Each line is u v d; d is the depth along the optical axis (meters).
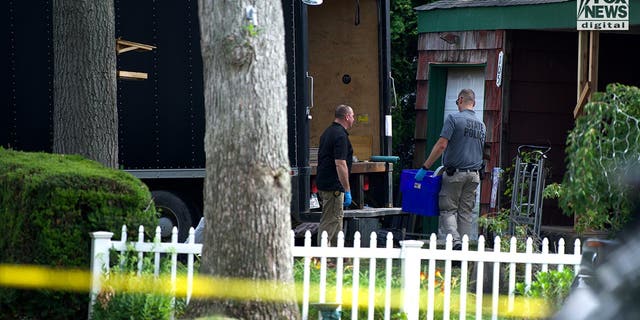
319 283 19.52
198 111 27.69
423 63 35.19
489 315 20.45
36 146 27.39
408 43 41.09
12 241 19.14
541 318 17.94
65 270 19.11
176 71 27.73
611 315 12.23
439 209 28.19
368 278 19.89
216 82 17.00
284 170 17.22
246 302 17.09
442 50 34.44
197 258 20.56
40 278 19.06
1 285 19.14
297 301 19.27
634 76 33.09
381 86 31.08
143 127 27.73
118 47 26.30
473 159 27.88
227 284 17.08
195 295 17.44
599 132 20.45
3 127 27.52
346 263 23.59
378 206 31.06
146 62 27.67
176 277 19.11
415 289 19.22
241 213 16.98
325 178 27.02
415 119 38.62
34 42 27.38
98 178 19.25
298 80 27.61
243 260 17.06
